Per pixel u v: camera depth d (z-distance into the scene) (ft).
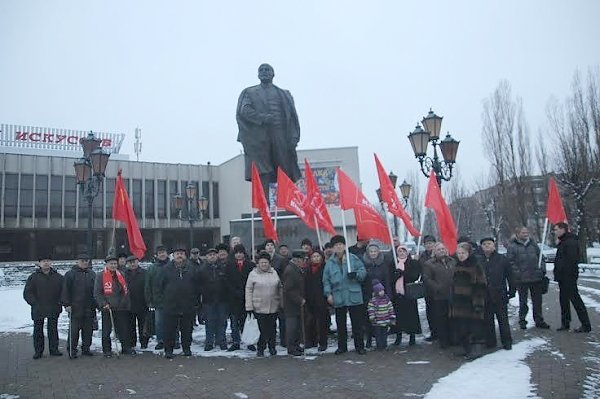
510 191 115.03
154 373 26.86
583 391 20.43
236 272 33.45
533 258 35.81
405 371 25.03
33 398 22.86
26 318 57.06
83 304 33.06
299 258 31.53
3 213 149.59
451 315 28.32
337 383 23.30
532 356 26.68
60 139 174.50
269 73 48.14
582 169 90.74
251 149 47.37
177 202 115.75
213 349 33.63
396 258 33.22
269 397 21.54
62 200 157.17
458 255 28.45
